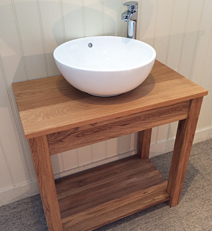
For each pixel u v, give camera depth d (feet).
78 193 5.19
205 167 5.99
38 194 5.47
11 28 3.76
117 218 4.70
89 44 4.20
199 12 4.85
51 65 4.25
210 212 5.03
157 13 4.55
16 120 4.52
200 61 5.49
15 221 4.92
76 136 3.36
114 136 3.61
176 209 5.10
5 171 4.97
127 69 3.11
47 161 3.38
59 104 3.51
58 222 4.10
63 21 4.01
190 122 4.07
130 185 5.34
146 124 3.73
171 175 4.84
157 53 4.99
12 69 4.05
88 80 3.21
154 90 3.77
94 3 4.04
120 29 4.47
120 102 3.52
